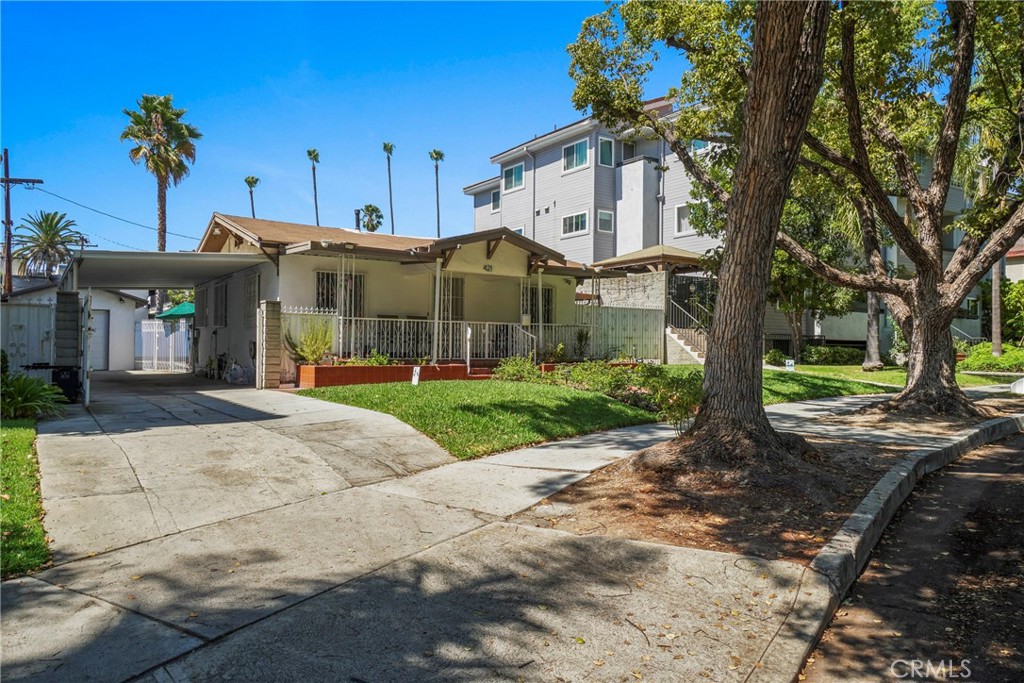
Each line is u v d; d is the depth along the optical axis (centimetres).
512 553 487
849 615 425
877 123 1299
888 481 666
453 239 1588
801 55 652
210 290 2016
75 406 1098
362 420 962
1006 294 2852
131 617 379
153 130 3666
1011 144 1253
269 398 1213
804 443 728
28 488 574
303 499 605
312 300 1574
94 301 2677
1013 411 1327
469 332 1652
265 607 396
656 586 438
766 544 495
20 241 3069
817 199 2106
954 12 1220
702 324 2348
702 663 355
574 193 3144
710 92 1360
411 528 536
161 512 549
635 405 1235
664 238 2998
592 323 2139
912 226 1460
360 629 375
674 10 1230
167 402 1155
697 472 641
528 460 780
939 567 500
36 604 390
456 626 383
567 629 385
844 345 2844
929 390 1238
